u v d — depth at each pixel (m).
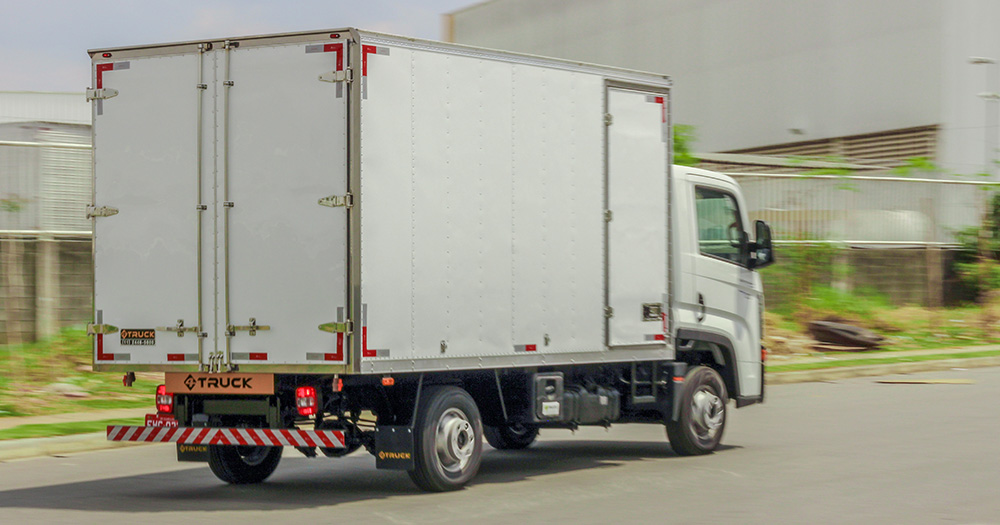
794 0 38.25
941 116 34.16
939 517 8.20
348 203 8.72
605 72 10.71
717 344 12.14
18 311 19.09
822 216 29.28
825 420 14.69
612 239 10.79
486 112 9.65
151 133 9.41
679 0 41.72
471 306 9.52
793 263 28.02
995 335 27.80
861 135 36.34
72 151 19.94
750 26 39.62
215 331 9.15
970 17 34.47
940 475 10.13
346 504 9.05
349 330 8.69
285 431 8.95
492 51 9.71
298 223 8.89
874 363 22.22
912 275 30.84
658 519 8.23
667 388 11.56
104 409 15.51
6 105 21.02
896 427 13.74
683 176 11.84
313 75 8.88
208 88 9.23
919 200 31.33
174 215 9.33
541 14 46.16
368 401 9.52
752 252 12.64
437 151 9.27
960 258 32.12
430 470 9.33
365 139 8.80
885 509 8.52
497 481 10.24
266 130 9.01
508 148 9.83
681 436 11.62
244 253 9.05
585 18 44.69
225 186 9.12
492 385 10.32
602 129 10.68
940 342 26.72
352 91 8.75
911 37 35.00
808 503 8.80
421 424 9.30
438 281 9.26
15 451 12.58
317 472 11.19
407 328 9.02
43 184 19.61
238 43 9.11
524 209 9.96
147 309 9.42
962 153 34.34
